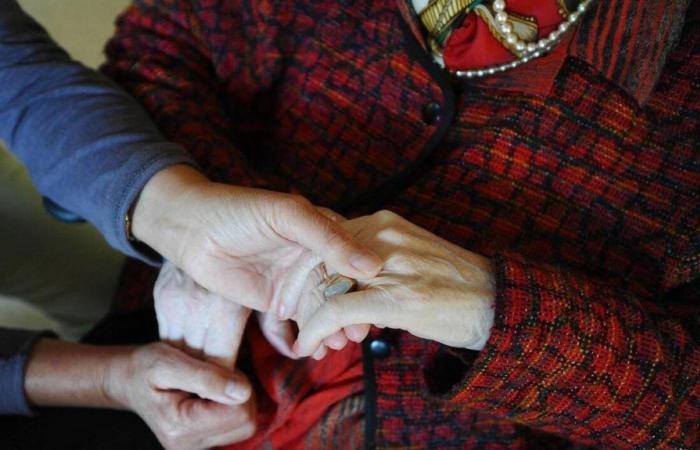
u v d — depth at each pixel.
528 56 0.71
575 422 0.65
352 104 0.79
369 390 0.74
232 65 0.83
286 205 0.67
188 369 0.73
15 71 0.78
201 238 0.69
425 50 0.75
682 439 0.64
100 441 0.78
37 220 1.04
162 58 0.83
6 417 0.79
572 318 0.63
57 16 1.24
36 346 0.80
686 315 0.68
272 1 0.80
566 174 0.71
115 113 0.76
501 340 0.62
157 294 0.76
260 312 0.76
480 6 0.70
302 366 0.77
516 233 0.72
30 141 0.77
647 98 0.69
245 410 0.75
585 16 0.69
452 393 0.65
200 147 0.79
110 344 0.85
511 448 0.74
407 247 0.66
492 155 0.73
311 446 0.78
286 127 0.82
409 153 0.77
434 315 0.64
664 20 0.67
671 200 0.70
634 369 0.63
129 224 0.74
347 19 0.79
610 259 0.71
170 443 0.75
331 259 0.65
